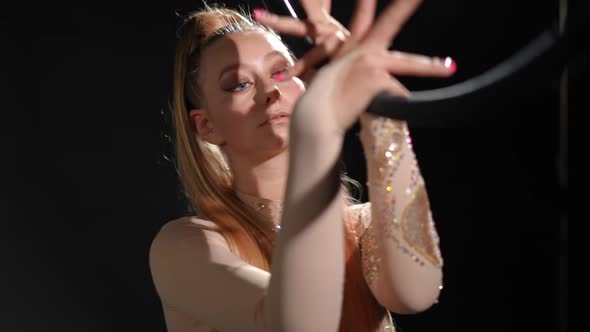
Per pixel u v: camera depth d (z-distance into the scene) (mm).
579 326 754
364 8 832
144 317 3754
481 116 688
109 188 3725
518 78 653
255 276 1042
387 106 758
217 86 1345
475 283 3166
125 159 3723
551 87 737
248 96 1322
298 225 842
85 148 3715
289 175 841
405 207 1072
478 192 3123
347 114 801
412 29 3006
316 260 846
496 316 3148
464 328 3176
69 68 3693
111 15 3691
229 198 1374
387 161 1049
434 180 3195
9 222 3684
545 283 3029
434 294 1143
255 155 1356
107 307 3738
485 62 2953
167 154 3723
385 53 791
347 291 1285
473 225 3137
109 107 3713
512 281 3102
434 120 709
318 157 819
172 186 3730
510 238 3074
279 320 867
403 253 1089
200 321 1130
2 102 3666
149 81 3703
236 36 1361
